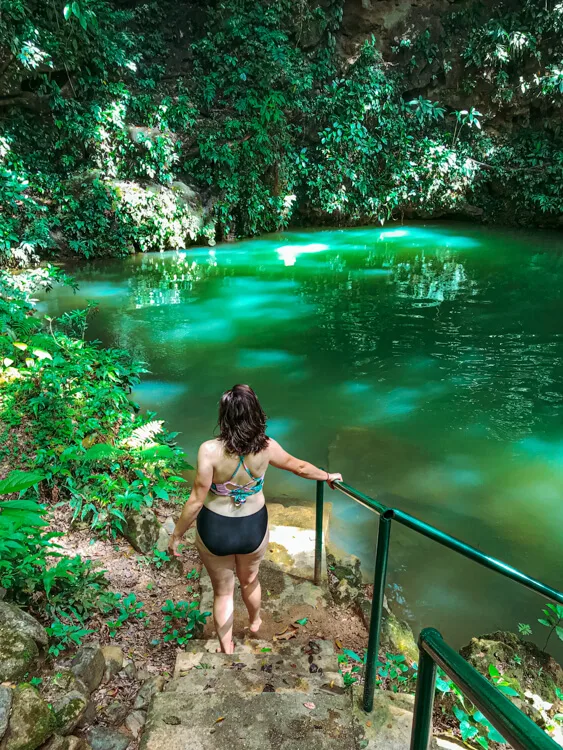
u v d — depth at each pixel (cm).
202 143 1719
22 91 1486
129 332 1068
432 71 2009
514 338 1060
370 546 532
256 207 1830
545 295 1295
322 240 1850
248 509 307
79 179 1565
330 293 1316
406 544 535
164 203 1647
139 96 1692
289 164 1895
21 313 835
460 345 1032
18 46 1406
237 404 291
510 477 648
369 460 679
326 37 1928
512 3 1958
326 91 1934
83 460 505
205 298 1275
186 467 621
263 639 362
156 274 1452
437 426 760
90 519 471
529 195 1980
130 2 1794
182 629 364
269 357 976
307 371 924
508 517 580
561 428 758
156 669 328
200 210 1741
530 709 312
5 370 666
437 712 307
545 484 635
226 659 320
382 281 1405
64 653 303
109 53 1608
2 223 1370
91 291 1304
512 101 1991
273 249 1731
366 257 1636
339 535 546
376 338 1064
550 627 447
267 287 1360
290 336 1066
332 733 254
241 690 292
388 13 1931
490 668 328
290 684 298
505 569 207
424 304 1242
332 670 317
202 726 255
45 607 333
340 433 739
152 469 554
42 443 542
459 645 424
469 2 1959
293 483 634
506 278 1427
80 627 341
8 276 1126
